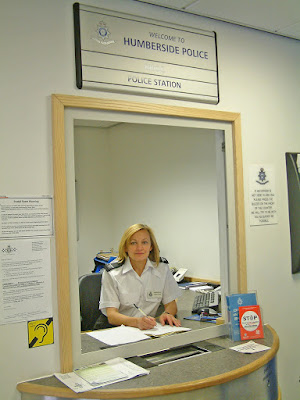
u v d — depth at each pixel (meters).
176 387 1.35
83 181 4.19
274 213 2.19
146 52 1.76
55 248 1.52
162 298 2.41
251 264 2.09
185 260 3.37
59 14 1.57
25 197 1.47
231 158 2.04
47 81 1.54
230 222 2.02
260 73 2.19
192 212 3.27
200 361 1.59
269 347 1.74
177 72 1.85
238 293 2.00
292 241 2.25
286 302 2.23
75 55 1.59
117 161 4.25
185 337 1.81
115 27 1.68
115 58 1.67
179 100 1.88
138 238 2.34
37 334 1.48
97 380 1.40
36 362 1.47
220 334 1.92
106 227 4.35
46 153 1.52
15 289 1.44
